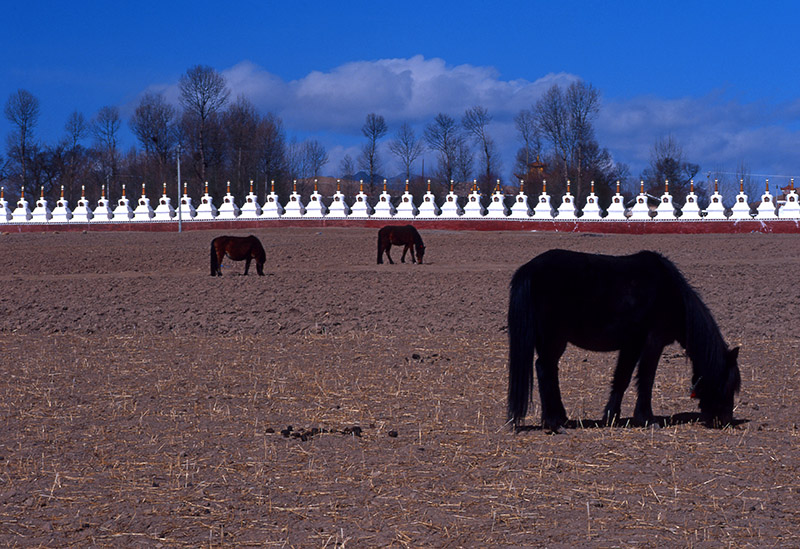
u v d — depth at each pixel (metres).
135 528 5.91
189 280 24.73
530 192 90.69
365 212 55.34
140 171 110.44
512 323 8.05
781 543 5.61
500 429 8.52
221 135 103.31
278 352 13.52
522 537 5.73
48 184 117.31
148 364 12.44
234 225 56.62
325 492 6.61
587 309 8.23
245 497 6.51
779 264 28.20
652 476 6.95
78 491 6.65
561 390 10.52
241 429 8.59
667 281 8.47
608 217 52.16
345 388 10.66
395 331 15.73
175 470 7.18
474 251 35.72
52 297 21.20
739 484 6.77
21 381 11.13
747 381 11.12
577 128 93.25
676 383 11.05
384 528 5.89
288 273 26.53
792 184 50.03
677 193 88.50
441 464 7.32
